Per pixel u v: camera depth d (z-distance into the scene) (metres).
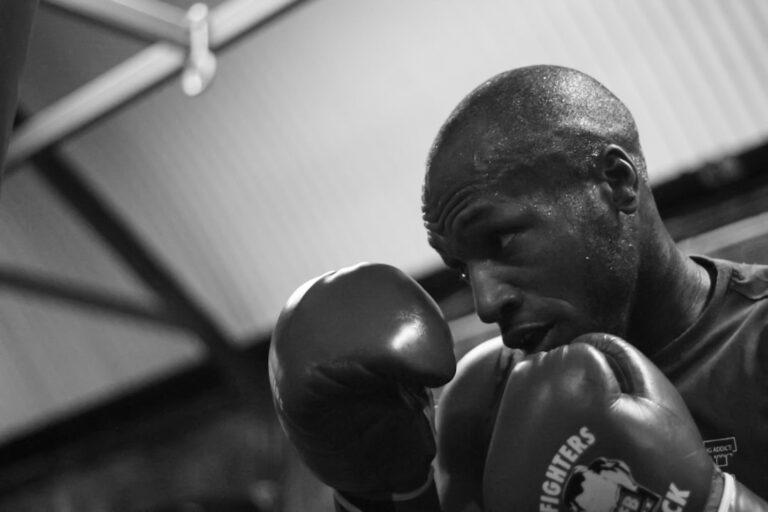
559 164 1.21
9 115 1.57
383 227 4.92
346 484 1.26
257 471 5.53
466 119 1.24
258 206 5.09
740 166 4.19
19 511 6.44
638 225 1.26
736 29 3.87
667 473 1.06
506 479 1.11
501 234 1.20
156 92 4.80
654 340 1.31
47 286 5.00
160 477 5.95
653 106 4.17
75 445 6.35
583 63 4.21
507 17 4.20
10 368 6.27
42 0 3.54
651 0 3.93
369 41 4.42
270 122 4.79
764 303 1.28
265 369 5.61
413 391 1.21
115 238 5.28
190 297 5.45
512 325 1.20
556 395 1.11
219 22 3.96
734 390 1.26
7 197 5.38
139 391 6.12
